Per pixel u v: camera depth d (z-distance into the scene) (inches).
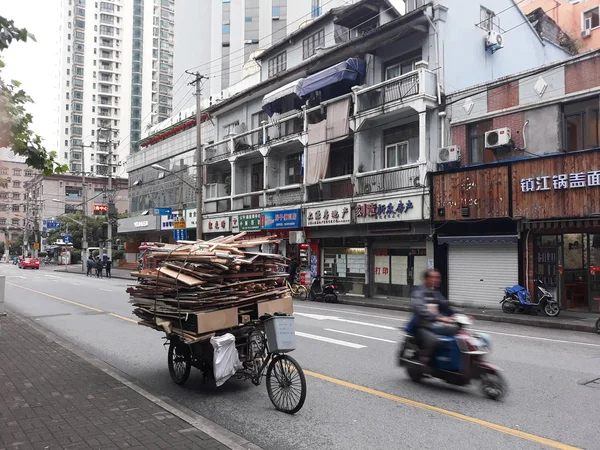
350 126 777.6
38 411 196.7
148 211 1457.9
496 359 317.7
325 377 266.2
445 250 677.9
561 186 534.6
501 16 807.7
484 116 636.1
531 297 569.0
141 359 317.4
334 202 803.4
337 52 820.0
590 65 546.0
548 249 588.4
